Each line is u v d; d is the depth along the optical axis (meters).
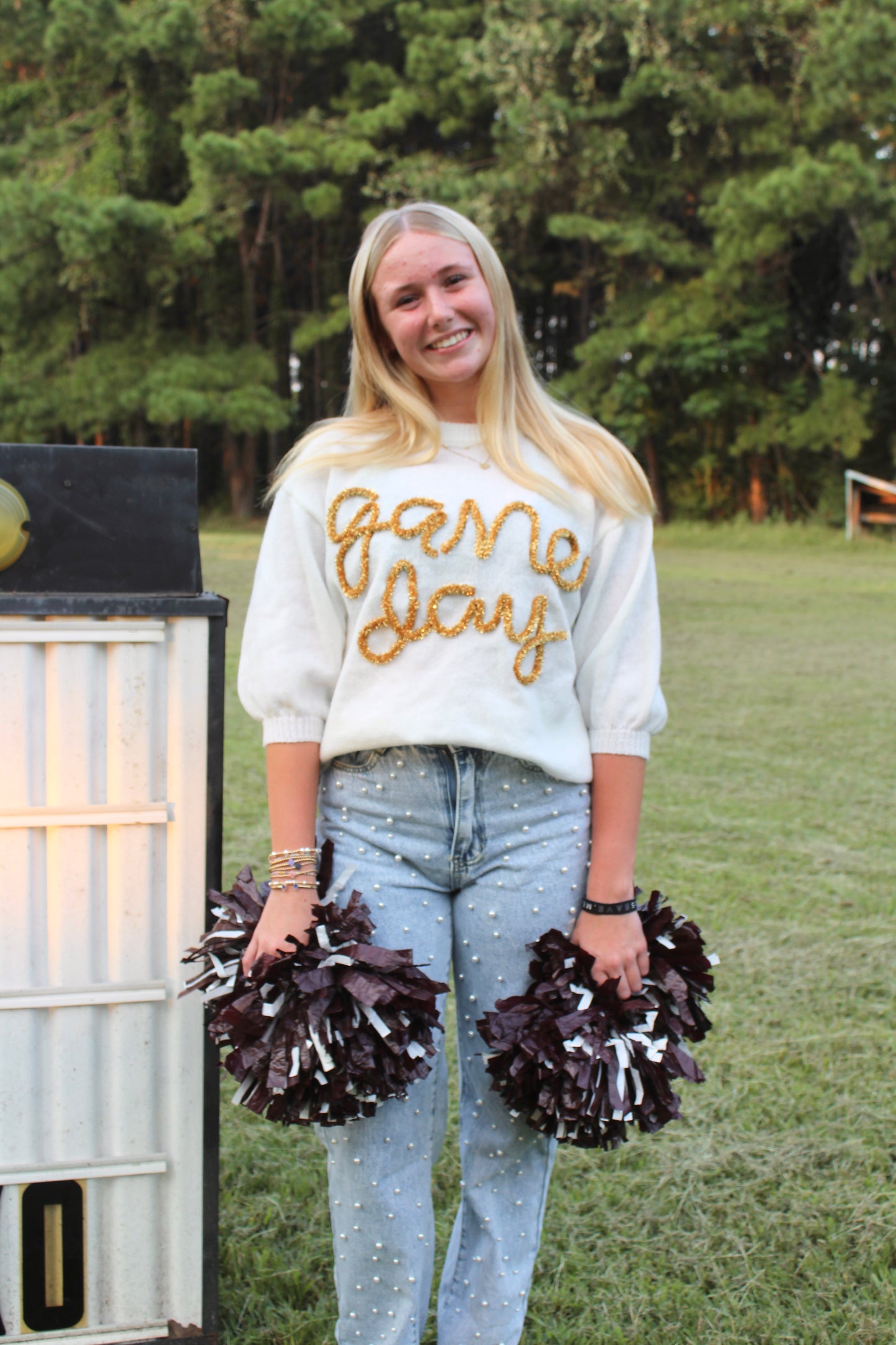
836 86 18.02
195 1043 1.51
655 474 21.86
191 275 22.56
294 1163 2.14
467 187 19.56
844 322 21.23
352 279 1.49
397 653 1.41
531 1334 1.70
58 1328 1.53
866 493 20.44
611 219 19.83
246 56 21.33
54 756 1.45
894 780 4.66
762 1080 2.38
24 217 19.72
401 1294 1.46
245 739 5.06
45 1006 1.47
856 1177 2.08
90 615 1.43
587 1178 2.08
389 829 1.44
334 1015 1.33
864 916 3.23
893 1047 2.51
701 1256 1.87
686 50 18.55
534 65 18.72
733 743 5.25
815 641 8.40
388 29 21.75
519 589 1.40
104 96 22.05
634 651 1.49
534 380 1.52
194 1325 1.56
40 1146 1.50
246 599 9.52
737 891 3.39
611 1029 1.40
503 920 1.45
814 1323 1.72
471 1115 1.53
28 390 21.33
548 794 1.46
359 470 1.43
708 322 19.39
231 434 22.95
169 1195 1.54
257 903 1.45
